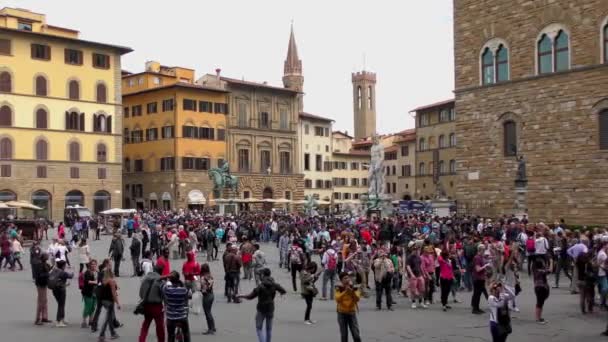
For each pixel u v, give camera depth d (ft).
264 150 368.48
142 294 60.08
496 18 175.73
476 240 102.22
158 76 355.97
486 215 177.99
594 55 153.07
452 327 72.74
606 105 150.61
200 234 163.63
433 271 89.04
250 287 105.40
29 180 279.08
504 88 173.47
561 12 159.94
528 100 167.63
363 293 88.38
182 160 329.72
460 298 94.22
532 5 166.61
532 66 166.71
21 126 277.64
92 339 66.59
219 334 69.00
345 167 469.98
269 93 372.17
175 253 151.53
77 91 295.89
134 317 80.12
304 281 75.31
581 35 155.84
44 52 286.05
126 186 356.79
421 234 121.49
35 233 184.85
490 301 56.59
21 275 124.47
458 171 186.70
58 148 288.51
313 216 218.18
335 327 73.31
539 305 75.36
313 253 139.95
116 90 309.83
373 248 100.94
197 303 81.41
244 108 360.28
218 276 121.90
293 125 383.86
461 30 185.68
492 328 56.49
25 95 279.08
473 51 182.19
